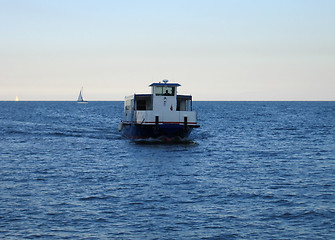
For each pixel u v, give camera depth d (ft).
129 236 73.72
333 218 82.53
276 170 132.36
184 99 204.23
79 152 170.50
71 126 319.27
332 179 117.29
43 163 143.64
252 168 136.15
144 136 191.11
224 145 200.34
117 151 172.96
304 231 76.23
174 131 185.98
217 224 79.61
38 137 230.27
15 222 79.41
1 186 106.83
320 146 198.70
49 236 73.10
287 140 227.61
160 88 191.52
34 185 108.27
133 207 89.40
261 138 238.48
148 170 130.82
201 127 326.65
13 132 256.73
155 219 82.07
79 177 119.24
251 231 76.33
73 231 75.51
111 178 118.01
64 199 94.79
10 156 159.53
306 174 125.18
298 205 91.09
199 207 89.71
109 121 404.16
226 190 104.22
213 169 133.90
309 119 445.78
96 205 90.48
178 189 104.99
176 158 155.53
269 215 84.58
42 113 568.82
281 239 72.84
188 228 77.61
